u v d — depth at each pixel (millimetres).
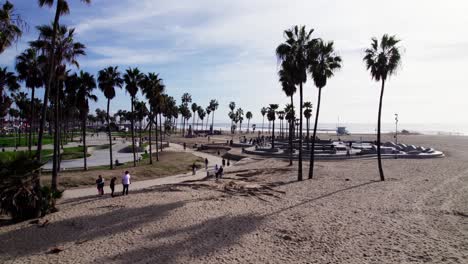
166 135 122688
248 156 49344
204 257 10164
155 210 15586
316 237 12258
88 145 66188
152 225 13305
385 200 18781
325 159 44000
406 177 27969
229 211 15906
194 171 33719
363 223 14117
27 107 75000
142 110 95438
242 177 28906
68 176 27625
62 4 16812
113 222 13664
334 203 18016
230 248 10977
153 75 41750
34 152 15844
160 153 56406
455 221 14477
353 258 10266
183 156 49281
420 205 17531
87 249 10703
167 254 10359
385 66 25641
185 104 127812
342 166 36031
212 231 12727
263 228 13266
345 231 12992
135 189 24547
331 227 13508
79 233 12281
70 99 35250
